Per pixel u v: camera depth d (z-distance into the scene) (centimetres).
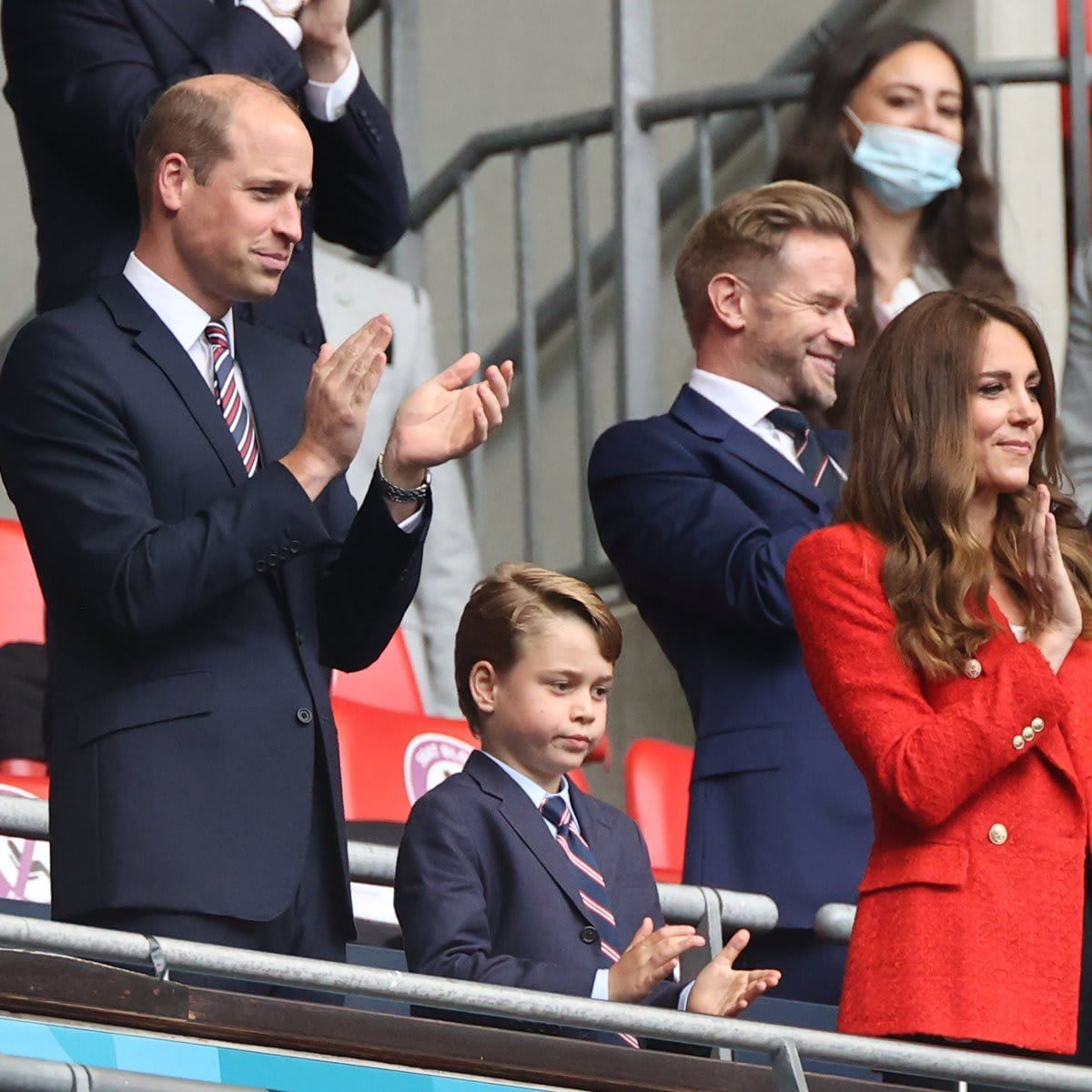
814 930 1441
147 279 1248
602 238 2858
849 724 1206
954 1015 1154
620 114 2505
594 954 1288
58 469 1187
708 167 2498
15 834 1291
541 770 1338
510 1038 1069
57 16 1455
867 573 1227
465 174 2611
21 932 984
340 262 2141
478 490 2609
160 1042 991
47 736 1216
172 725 1168
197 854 1153
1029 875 1179
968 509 1253
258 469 1247
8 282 2942
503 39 3027
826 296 1587
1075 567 1269
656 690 2566
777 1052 1102
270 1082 1007
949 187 1970
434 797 1307
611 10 2666
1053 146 2625
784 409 1594
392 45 2577
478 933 1261
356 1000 1334
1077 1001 1178
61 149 1459
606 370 2845
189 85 1257
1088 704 1226
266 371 1280
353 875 1366
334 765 1217
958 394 1242
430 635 2062
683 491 1540
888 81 1986
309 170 1264
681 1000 1261
